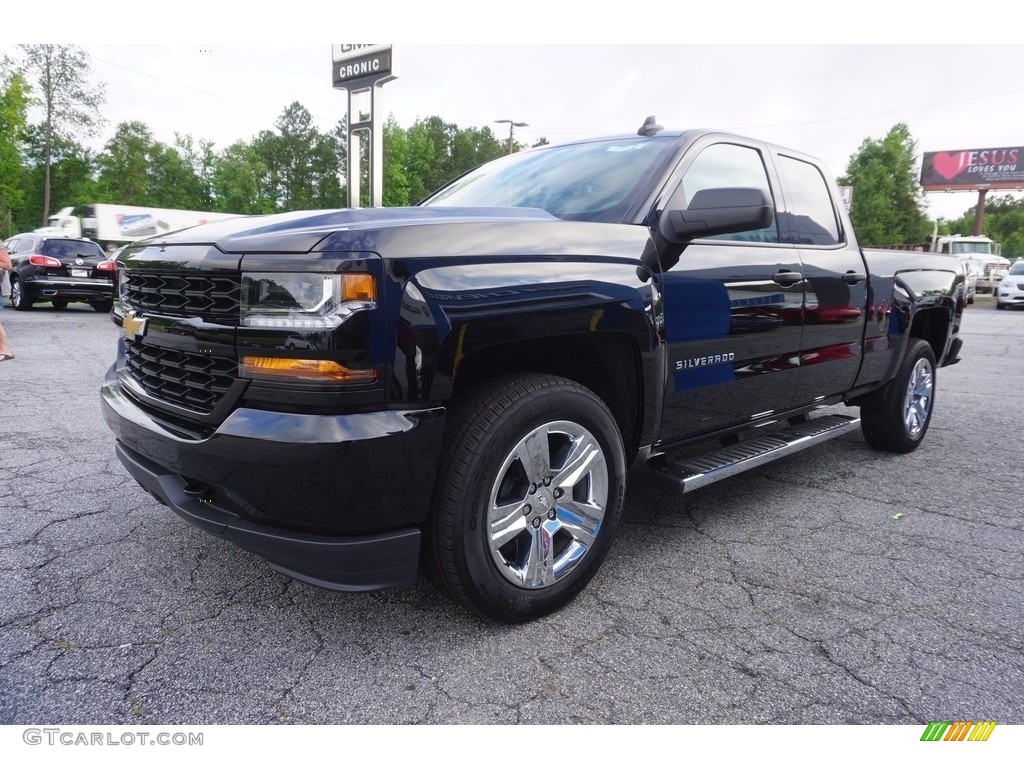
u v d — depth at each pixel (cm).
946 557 302
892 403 448
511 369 248
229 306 203
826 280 359
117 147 5759
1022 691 208
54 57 4681
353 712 194
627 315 246
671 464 303
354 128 1317
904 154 5084
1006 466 444
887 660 222
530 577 233
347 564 201
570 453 242
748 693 204
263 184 6575
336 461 189
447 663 216
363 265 190
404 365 195
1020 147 4525
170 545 297
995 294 2564
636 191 281
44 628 232
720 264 294
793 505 366
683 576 280
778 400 345
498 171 356
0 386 630
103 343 952
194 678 207
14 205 3794
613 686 207
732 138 330
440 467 212
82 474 386
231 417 198
